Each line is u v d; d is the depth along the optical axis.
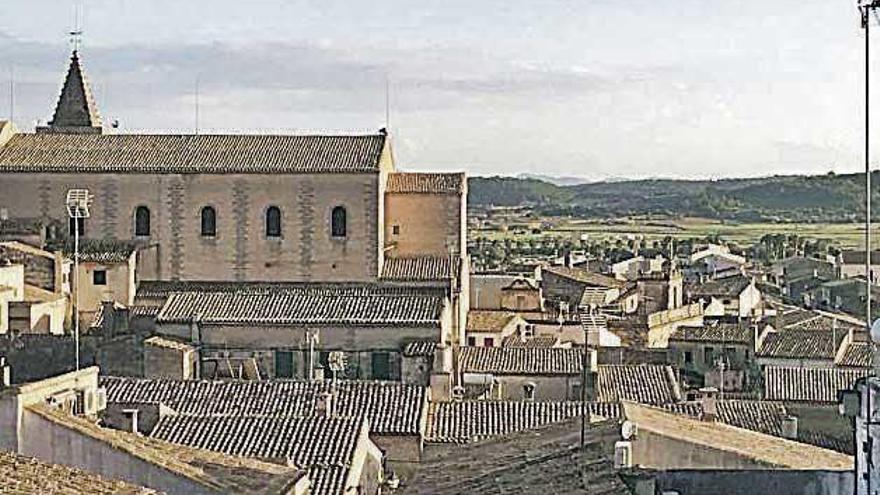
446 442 68.56
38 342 91.38
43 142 114.38
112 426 53.97
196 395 72.94
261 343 97.81
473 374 93.75
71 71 135.50
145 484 38.53
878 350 24.69
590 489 33.06
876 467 24.11
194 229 109.31
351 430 57.66
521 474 38.00
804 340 116.62
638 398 88.31
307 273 108.69
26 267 102.50
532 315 140.50
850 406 25.66
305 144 113.19
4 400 39.69
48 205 109.62
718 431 43.44
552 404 73.06
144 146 113.38
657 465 37.47
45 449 39.38
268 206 108.94
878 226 81.00
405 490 43.25
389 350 97.12
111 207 109.62
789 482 31.72
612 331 138.50
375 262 108.25
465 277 116.69
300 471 44.38
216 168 108.75
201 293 103.75
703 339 124.31
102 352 92.25
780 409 80.00
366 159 109.62
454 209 113.25
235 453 53.62
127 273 105.00
